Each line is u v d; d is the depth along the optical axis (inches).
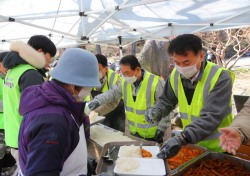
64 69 40.9
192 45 64.5
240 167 61.7
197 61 66.8
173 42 67.6
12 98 78.2
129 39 208.5
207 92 69.0
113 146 76.5
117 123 129.6
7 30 169.6
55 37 192.7
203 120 64.4
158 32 179.0
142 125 98.3
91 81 41.7
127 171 58.9
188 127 64.8
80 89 43.6
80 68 41.0
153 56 234.2
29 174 34.9
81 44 205.2
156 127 96.3
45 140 36.1
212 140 74.2
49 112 38.3
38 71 80.7
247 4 133.5
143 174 57.4
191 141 63.2
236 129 55.6
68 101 40.6
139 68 95.7
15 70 77.4
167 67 233.9
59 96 40.0
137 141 78.1
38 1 123.2
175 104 84.4
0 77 114.9
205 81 69.6
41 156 35.5
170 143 63.7
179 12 150.0
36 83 73.8
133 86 99.6
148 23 172.7
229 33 262.8
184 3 134.4
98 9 139.6
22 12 130.7
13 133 82.3
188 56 65.0
